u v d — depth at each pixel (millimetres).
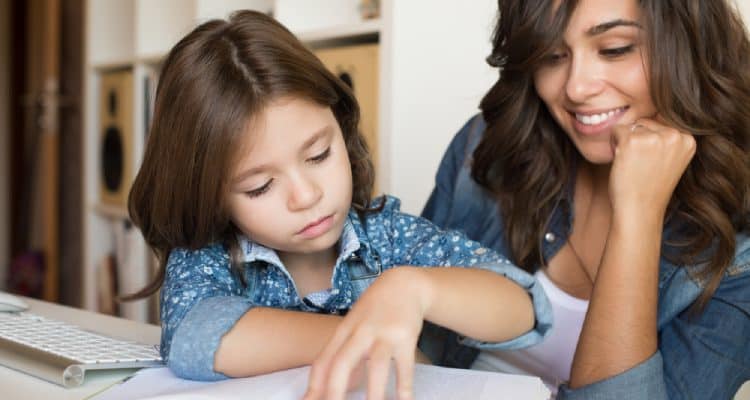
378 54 1727
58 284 3473
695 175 928
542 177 1101
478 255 871
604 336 807
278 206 722
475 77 1646
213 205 730
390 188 1687
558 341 1062
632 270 816
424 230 938
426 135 1701
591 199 1101
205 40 752
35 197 3652
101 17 2770
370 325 542
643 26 878
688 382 858
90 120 2766
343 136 870
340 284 861
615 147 890
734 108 913
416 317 566
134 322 1037
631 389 783
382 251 915
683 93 891
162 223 787
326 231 750
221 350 681
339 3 2074
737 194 918
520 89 1071
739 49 943
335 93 777
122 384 682
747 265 883
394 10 1667
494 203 1178
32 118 3664
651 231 834
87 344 803
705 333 867
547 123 1089
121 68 2723
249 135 691
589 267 1085
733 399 890
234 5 2293
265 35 762
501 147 1108
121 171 2645
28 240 3697
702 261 897
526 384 618
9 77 3719
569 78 916
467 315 667
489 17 1606
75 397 666
